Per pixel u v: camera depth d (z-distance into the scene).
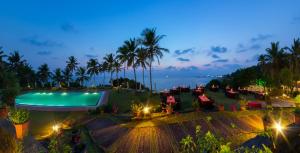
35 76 74.81
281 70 45.75
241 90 37.50
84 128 22.78
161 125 17.64
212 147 4.27
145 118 19.20
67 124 25.81
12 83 19.64
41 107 32.84
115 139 16.91
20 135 10.82
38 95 54.66
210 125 17.53
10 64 66.94
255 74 47.19
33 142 10.80
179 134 16.42
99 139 18.12
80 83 79.69
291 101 33.88
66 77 79.69
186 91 38.31
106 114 25.91
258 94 31.88
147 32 41.47
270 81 44.28
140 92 44.88
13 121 10.79
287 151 7.48
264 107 22.45
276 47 47.03
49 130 23.09
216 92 38.78
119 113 26.73
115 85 68.88
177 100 24.31
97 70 76.94
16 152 6.71
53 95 54.66
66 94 55.78
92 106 32.34
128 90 52.66
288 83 44.25
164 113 20.91
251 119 18.88
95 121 23.75
